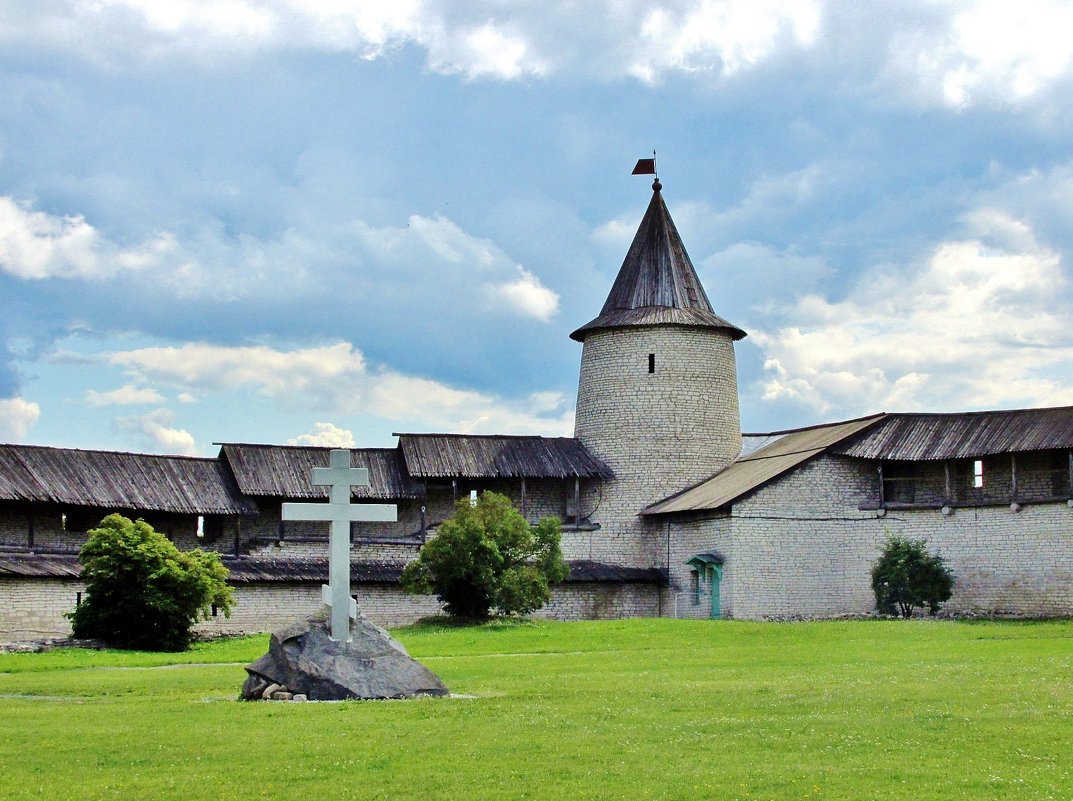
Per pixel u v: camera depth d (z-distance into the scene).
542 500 72.69
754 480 64.44
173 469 65.31
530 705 29.12
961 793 20.91
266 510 68.06
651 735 25.39
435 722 26.70
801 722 26.72
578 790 21.16
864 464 64.31
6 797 20.62
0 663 44.94
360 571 66.00
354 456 69.94
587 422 73.81
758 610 62.44
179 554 54.28
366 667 30.78
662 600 69.81
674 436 72.31
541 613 67.94
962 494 62.62
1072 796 20.70
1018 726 26.03
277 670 30.81
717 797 20.77
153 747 24.20
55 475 60.75
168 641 52.97
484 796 20.81
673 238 75.56
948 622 55.94
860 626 53.84
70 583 57.38
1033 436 58.97
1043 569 58.34
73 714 28.25
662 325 72.88
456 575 59.94
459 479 70.88
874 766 22.72
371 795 20.89
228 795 20.86
